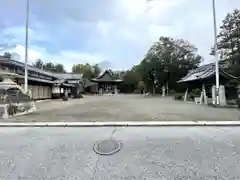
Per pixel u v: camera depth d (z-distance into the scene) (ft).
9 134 16.47
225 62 62.95
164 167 10.22
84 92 141.08
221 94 37.73
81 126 19.25
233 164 10.39
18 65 53.98
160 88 115.34
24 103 29.04
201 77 49.08
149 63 102.58
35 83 58.75
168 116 24.36
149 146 13.21
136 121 20.84
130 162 10.89
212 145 13.26
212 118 22.48
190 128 18.07
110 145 13.48
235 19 60.95
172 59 99.30
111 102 52.70
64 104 45.75
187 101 55.06
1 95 28.43
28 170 10.05
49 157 11.64
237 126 18.89
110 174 9.58
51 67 178.81
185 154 11.83
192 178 9.04
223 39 63.87
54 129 18.12
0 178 9.25
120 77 179.22
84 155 11.91
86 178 9.21
